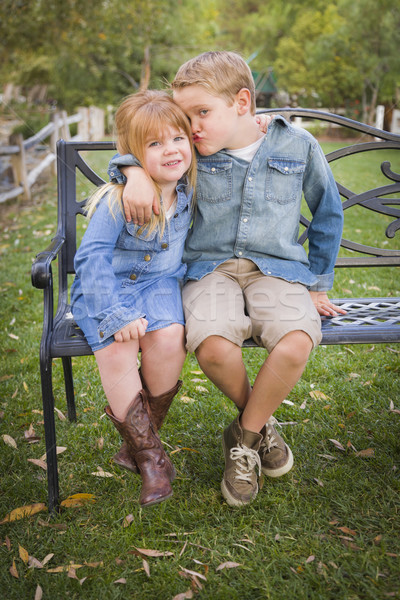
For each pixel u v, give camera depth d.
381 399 2.31
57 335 1.67
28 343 2.96
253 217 1.73
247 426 1.66
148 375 1.63
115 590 1.43
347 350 2.79
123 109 1.60
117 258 1.68
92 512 1.72
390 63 11.78
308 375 2.53
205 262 1.80
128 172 1.59
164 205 1.67
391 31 11.45
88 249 1.57
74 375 2.60
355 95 13.55
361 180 6.75
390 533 1.59
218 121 1.63
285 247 1.76
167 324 1.59
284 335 1.56
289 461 1.83
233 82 1.64
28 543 1.60
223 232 1.76
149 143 1.56
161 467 1.56
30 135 10.12
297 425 2.16
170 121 1.55
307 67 13.99
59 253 2.03
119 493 1.80
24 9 10.05
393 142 2.13
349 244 2.13
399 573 1.45
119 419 1.57
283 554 1.52
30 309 3.42
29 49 11.17
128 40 12.50
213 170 1.73
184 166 1.61
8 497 1.80
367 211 5.62
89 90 14.12
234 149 1.74
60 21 10.48
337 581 1.42
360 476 1.84
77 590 1.44
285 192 1.73
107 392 1.58
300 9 14.51
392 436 2.05
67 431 2.16
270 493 1.78
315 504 1.71
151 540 1.59
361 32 11.86
